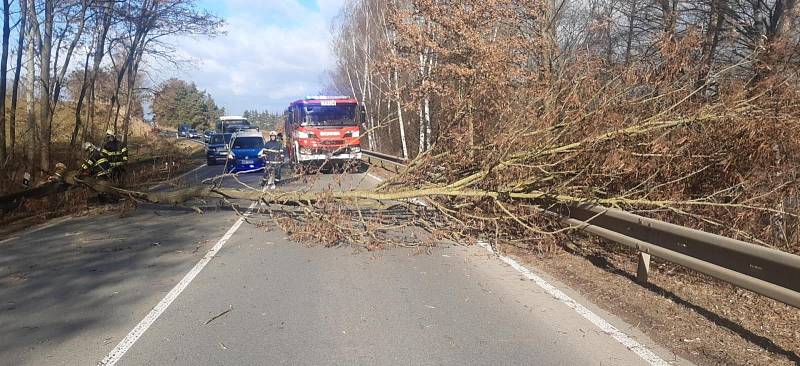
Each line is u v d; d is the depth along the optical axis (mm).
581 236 9211
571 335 5039
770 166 7031
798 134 6754
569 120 8508
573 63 9695
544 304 5953
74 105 33938
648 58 8977
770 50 7707
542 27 16969
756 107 7113
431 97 18500
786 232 6949
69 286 6707
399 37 20875
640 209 8086
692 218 7738
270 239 9648
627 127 7871
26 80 20219
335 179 11500
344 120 21672
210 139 32469
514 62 15586
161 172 22969
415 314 5652
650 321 5398
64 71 21172
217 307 5891
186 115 102438
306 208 9805
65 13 19906
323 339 4973
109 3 21250
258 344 4855
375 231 9641
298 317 5566
